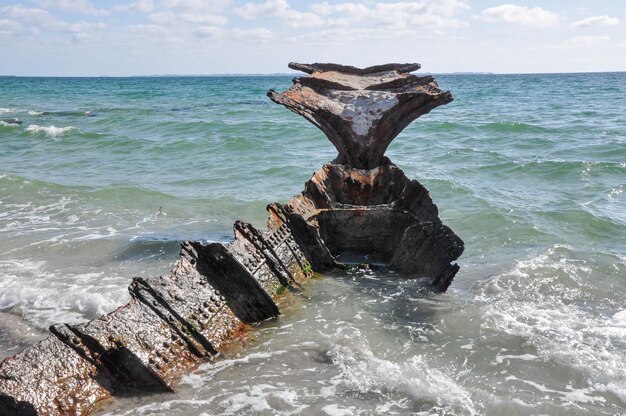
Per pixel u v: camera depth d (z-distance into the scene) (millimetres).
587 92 34688
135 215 7281
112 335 3191
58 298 4637
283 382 3348
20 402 2701
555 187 8531
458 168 9969
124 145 12852
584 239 6184
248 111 21375
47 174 9992
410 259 4965
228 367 3508
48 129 14750
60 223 6910
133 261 5570
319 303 4453
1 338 4008
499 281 5043
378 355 3717
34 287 4875
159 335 3410
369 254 5367
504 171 9625
